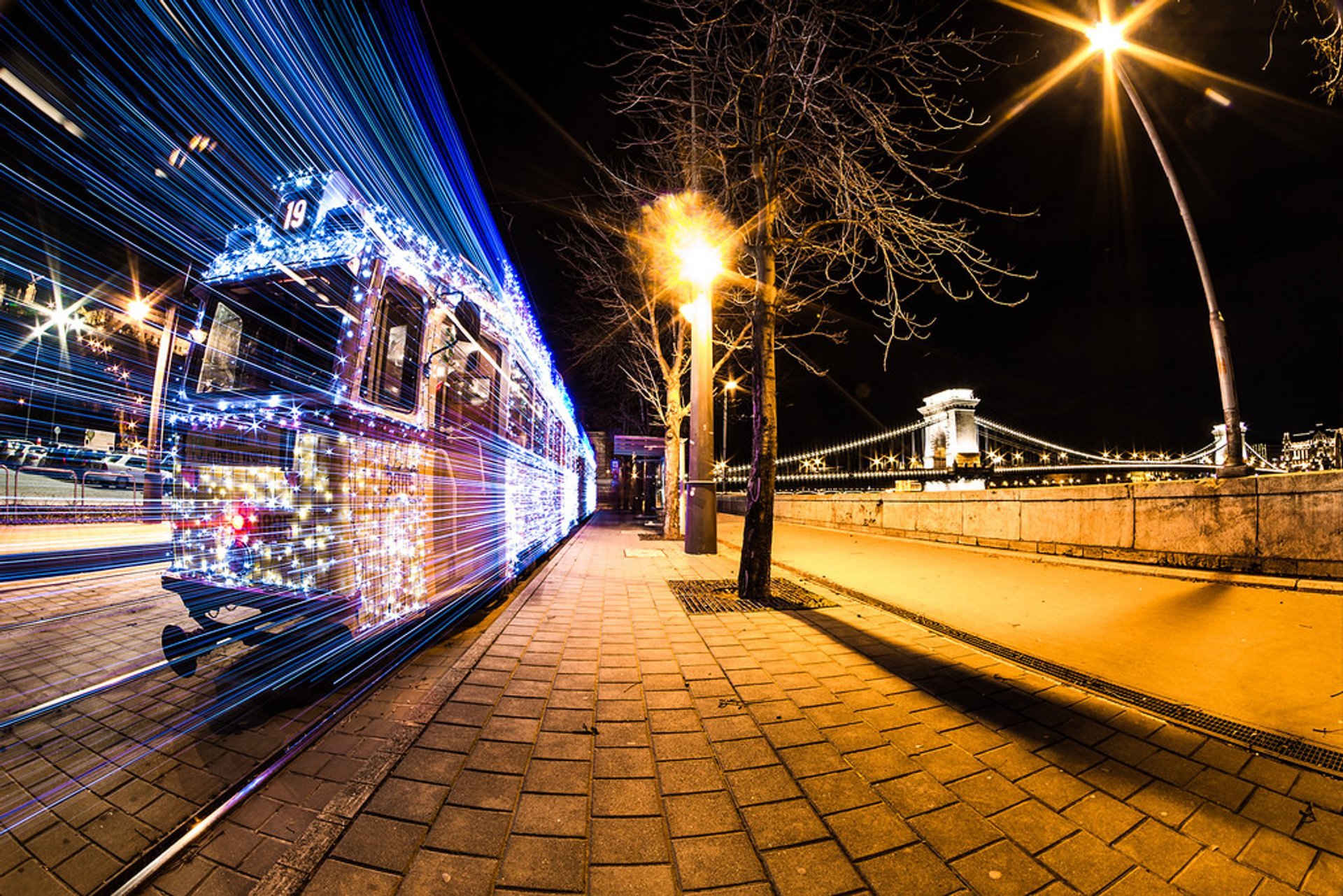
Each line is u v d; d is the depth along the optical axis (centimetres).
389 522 356
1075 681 338
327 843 184
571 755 249
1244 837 193
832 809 210
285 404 336
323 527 331
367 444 343
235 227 390
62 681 338
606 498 3362
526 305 782
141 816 206
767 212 596
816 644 420
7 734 271
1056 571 706
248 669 345
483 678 344
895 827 200
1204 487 619
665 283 1255
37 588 601
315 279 358
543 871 175
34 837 193
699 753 252
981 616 493
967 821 203
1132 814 207
